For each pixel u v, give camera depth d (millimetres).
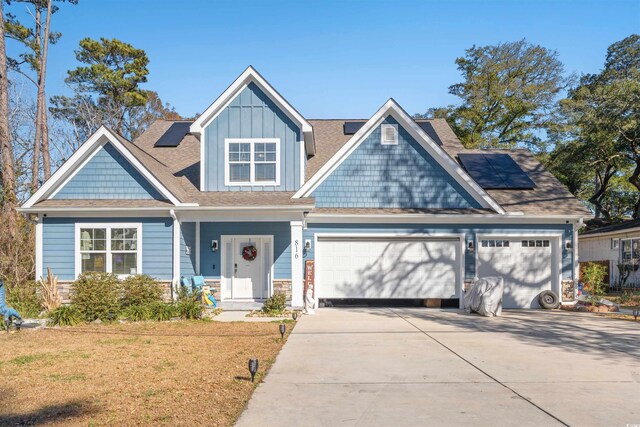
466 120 36594
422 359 8602
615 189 37312
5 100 22688
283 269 16469
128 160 15438
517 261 16859
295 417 5625
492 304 14516
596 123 29688
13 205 19719
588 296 16766
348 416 5660
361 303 17031
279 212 15227
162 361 8383
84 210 14867
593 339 10609
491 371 7742
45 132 28922
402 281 16734
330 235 16547
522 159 20188
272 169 16609
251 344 9914
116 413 5746
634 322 13242
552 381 7152
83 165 15641
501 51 37438
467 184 16750
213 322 12906
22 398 6344
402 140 16922
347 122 22156
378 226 16594
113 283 13609
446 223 16609
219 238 16609
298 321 13219
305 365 8141
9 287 16891
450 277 16719
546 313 15344
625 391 6648
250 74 16391
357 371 7742
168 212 15016
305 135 17031
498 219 16594
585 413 5750
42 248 15203
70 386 6871
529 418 5578
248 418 5594
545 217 16484
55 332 11352
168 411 5820
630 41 39344
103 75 39969
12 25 29906
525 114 36500
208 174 16578
